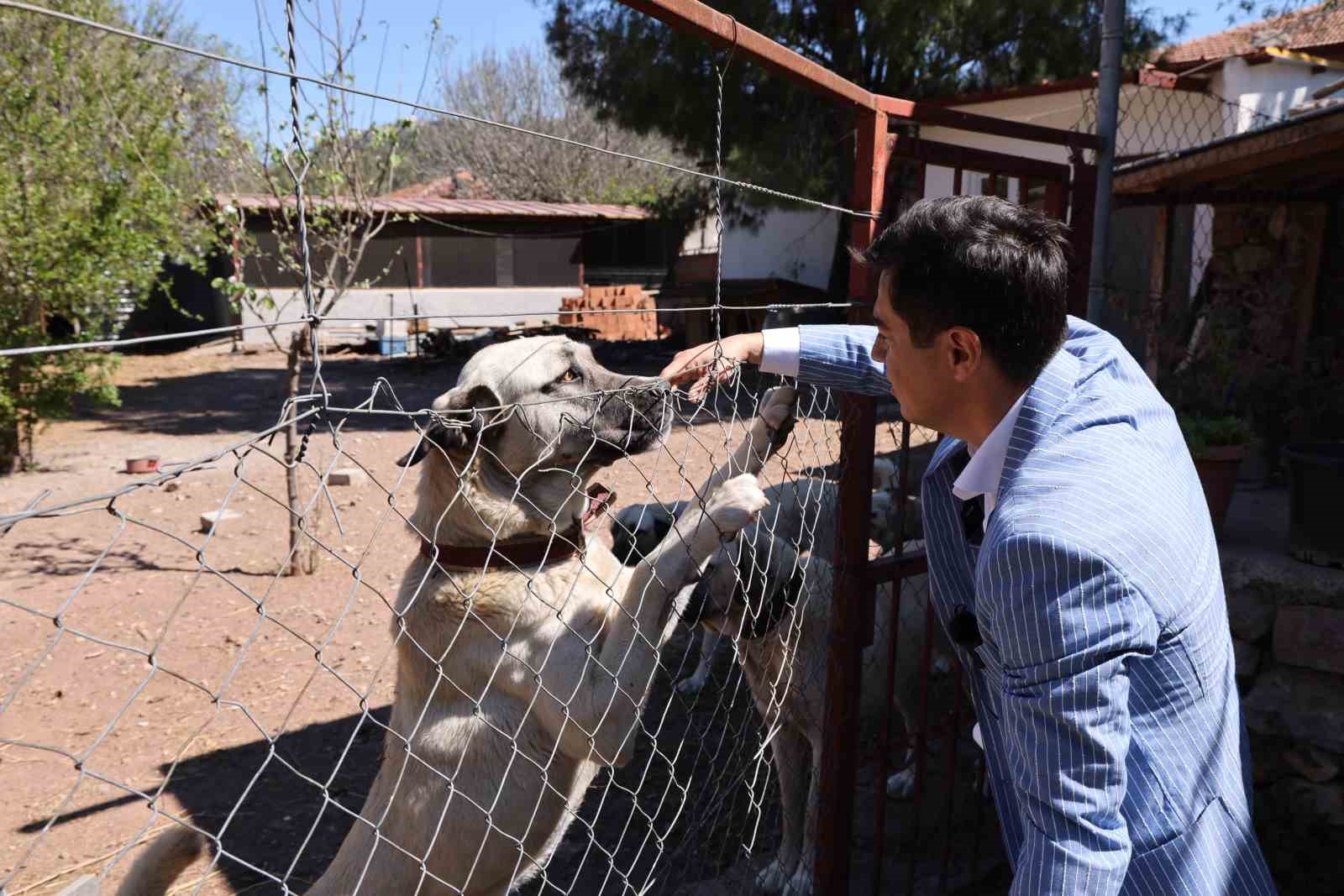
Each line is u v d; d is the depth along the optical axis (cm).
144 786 404
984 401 150
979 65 1258
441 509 229
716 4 1168
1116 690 123
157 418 1420
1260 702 344
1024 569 126
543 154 3491
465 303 2394
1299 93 1026
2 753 429
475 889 233
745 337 238
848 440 262
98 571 688
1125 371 159
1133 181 640
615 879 341
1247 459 549
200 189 1027
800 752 328
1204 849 138
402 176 734
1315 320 643
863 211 269
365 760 428
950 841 332
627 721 215
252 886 337
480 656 225
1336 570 337
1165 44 1098
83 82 1002
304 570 687
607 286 2644
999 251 138
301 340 689
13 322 994
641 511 392
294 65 136
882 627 362
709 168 1362
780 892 324
